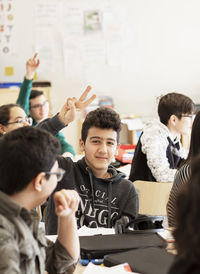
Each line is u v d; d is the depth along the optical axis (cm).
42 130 126
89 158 203
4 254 108
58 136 381
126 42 528
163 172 284
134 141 507
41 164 118
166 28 532
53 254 144
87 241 158
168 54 537
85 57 522
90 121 204
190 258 70
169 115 298
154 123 301
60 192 134
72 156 349
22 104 389
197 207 68
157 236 162
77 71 523
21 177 116
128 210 200
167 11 529
